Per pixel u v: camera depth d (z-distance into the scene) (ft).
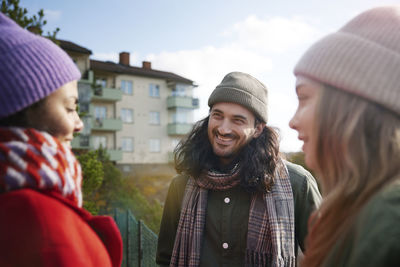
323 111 2.04
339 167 1.96
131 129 93.66
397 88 1.70
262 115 5.08
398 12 1.94
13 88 2.15
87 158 18.90
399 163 1.71
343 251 1.74
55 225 2.06
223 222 5.07
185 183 5.83
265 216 4.87
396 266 1.35
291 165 5.50
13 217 1.97
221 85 5.12
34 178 2.06
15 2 11.13
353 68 1.84
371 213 1.54
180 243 5.24
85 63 81.51
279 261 4.57
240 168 5.00
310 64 2.09
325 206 2.01
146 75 96.27
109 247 2.77
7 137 2.16
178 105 96.89
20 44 2.28
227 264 4.94
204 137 5.60
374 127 1.79
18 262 1.91
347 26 2.11
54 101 2.42
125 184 57.62
